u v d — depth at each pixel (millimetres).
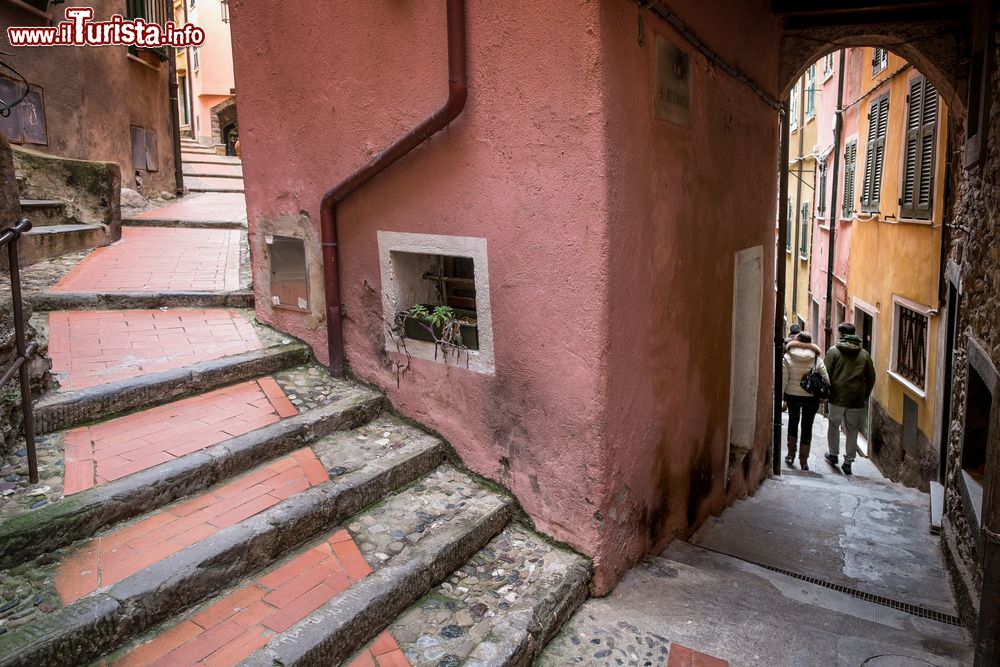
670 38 3781
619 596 3533
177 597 2633
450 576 3260
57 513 2768
